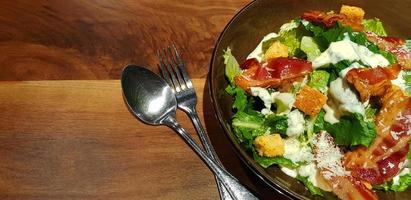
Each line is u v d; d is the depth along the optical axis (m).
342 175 0.30
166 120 0.33
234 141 0.30
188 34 0.39
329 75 0.34
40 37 0.38
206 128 0.34
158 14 0.40
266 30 0.38
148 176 0.31
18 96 0.34
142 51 0.37
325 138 0.32
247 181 0.32
